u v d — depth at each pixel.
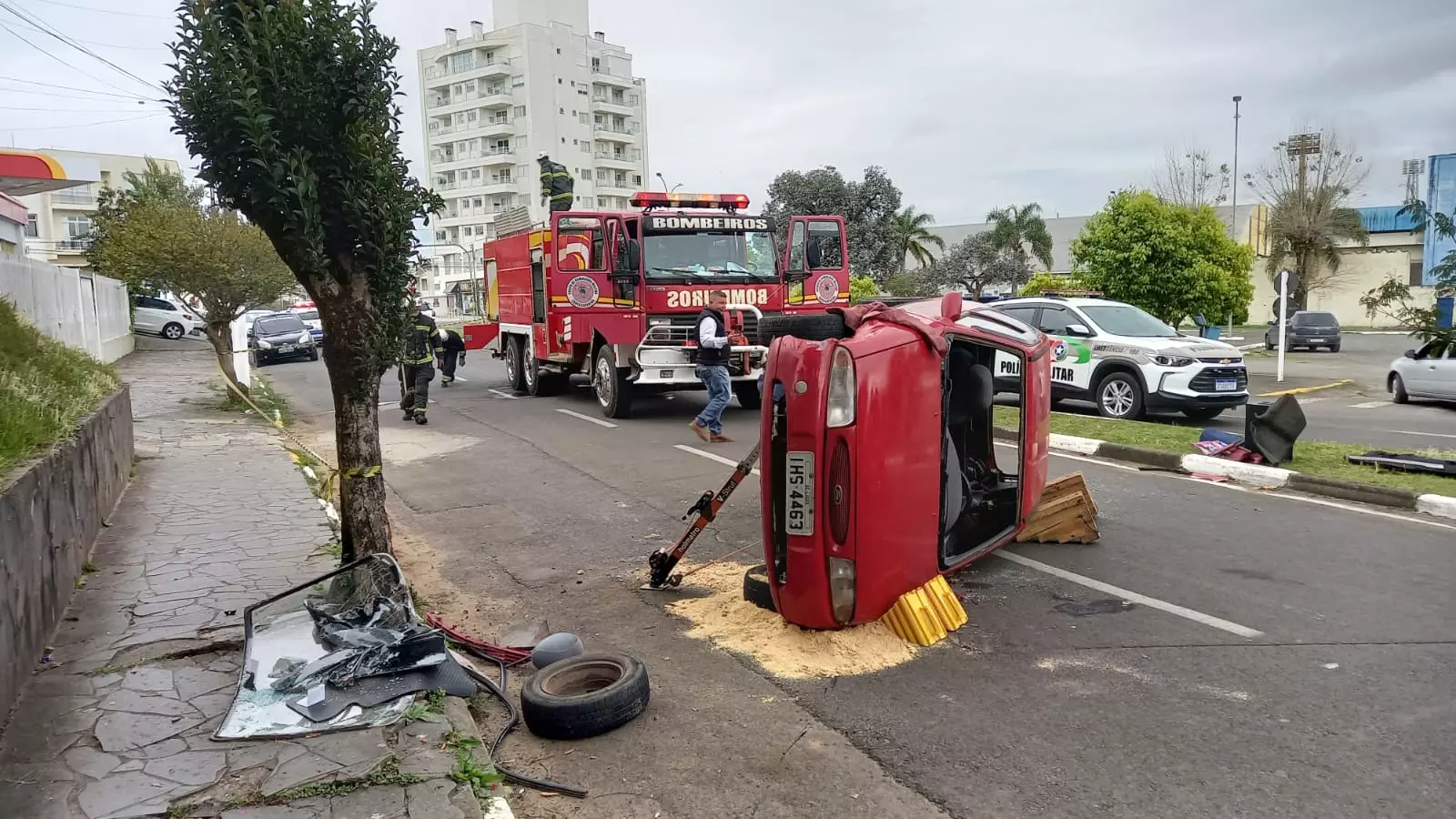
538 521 7.91
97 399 7.76
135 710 4.03
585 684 4.43
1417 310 8.97
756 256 13.48
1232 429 13.16
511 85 87.38
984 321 6.06
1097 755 3.82
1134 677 4.59
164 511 7.68
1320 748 3.84
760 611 5.47
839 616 4.86
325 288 5.03
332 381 5.27
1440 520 7.58
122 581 5.78
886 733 4.05
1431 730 3.98
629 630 5.36
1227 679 4.55
